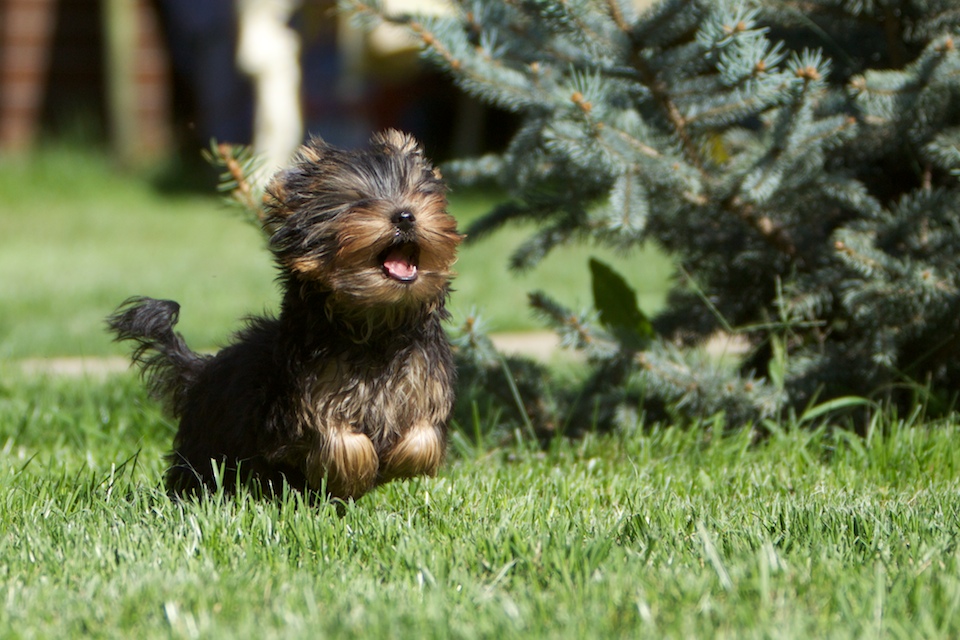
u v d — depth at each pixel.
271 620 5.59
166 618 5.60
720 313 11.07
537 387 10.88
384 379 7.54
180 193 37.88
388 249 7.39
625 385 10.73
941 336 10.18
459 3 10.44
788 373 10.22
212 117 38.62
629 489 8.42
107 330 8.80
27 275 23.62
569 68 10.41
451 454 10.27
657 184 9.52
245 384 7.85
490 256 25.78
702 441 10.26
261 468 7.79
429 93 40.19
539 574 6.26
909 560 6.39
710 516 7.43
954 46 9.06
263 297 20.72
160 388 8.81
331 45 40.28
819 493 8.30
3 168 37.59
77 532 7.00
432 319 7.71
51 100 41.12
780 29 10.75
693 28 9.46
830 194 9.77
